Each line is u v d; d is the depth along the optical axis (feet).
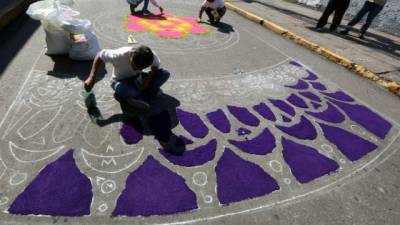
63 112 12.23
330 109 15.11
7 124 11.28
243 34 24.45
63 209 8.57
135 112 12.68
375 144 13.06
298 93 16.16
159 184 9.70
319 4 37.17
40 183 9.21
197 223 8.70
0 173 9.38
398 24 29.48
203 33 23.35
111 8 26.71
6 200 8.63
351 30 29.09
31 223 8.14
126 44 19.57
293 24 28.40
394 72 19.80
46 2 16.16
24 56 16.16
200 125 12.55
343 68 20.22
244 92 15.51
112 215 8.59
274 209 9.40
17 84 13.62
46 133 11.09
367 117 14.90
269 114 13.96
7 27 19.92
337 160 11.80
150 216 8.70
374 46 24.91
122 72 12.39
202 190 9.70
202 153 11.13
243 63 18.88
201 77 16.34
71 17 15.83
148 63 11.17
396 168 11.84
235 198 9.59
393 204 10.15
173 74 16.21
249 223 8.85
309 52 22.33
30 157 10.06
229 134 12.30
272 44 23.03
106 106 12.82
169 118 12.68
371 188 10.71
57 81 14.20
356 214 9.59
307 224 9.03
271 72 18.16
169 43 20.49
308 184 10.51
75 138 11.02
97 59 12.03
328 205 9.78
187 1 33.14
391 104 16.56
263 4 36.22
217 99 14.55
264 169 10.84
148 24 23.76
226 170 10.56
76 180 9.46
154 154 10.79
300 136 12.80
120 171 9.96
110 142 11.05
